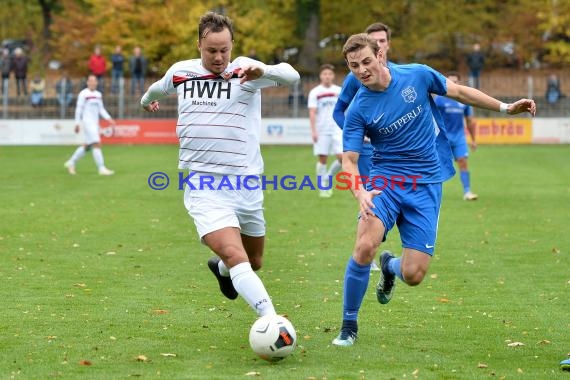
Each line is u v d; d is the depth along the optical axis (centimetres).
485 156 5550
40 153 5856
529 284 1897
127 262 2148
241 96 1404
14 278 1945
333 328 1527
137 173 4450
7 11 10050
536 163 5050
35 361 1303
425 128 1431
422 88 1422
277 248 2353
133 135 6806
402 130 1417
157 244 2409
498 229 2661
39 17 10200
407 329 1518
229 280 1591
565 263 2136
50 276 1972
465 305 1703
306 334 1485
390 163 1441
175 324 1545
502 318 1595
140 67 7031
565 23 8488
